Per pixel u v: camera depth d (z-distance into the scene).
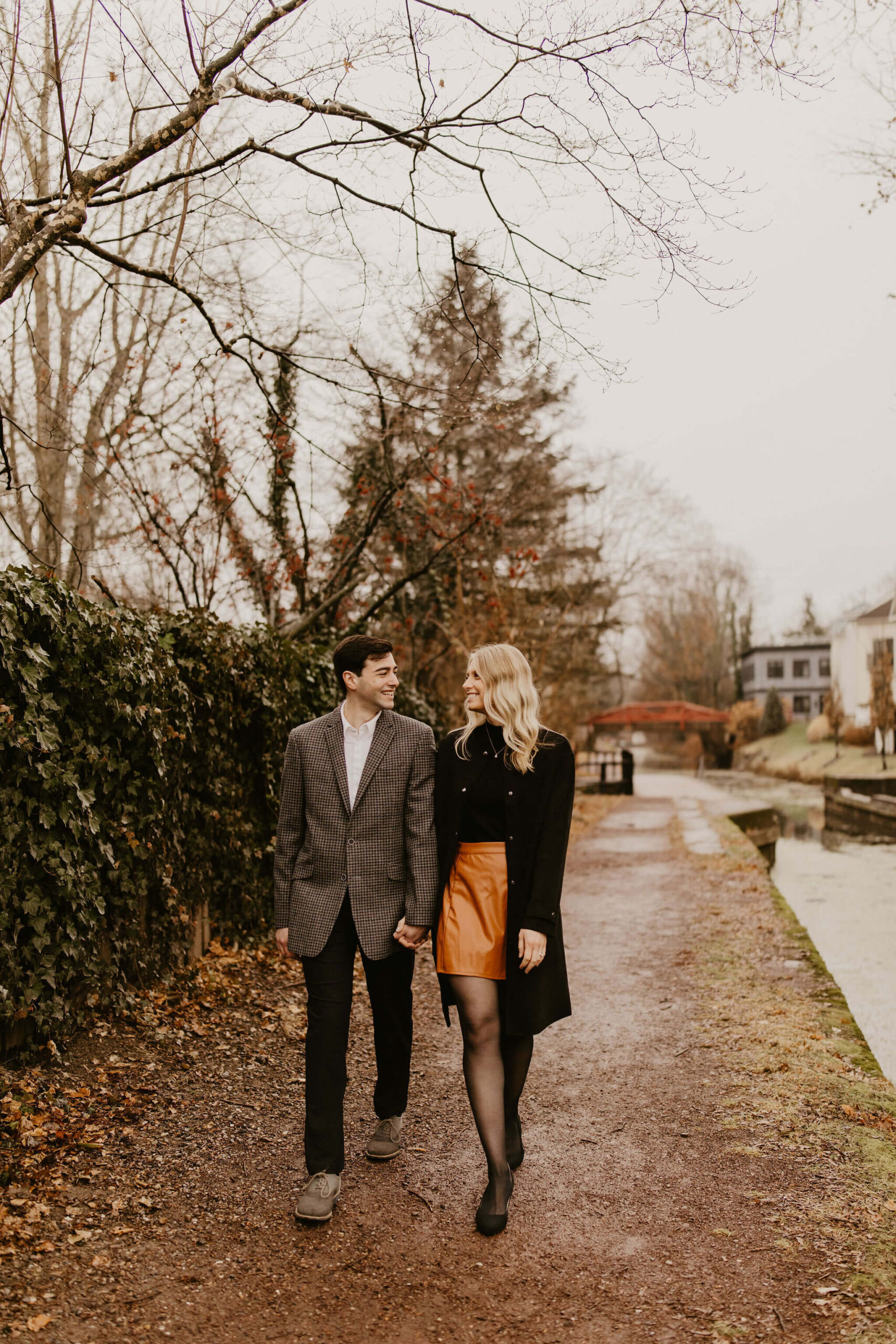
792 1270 2.59
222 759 5.73
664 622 60.22
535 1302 2.49
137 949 4.73
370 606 10.67
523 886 2.96
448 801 3.06
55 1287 2.47
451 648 14.47
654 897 9.30
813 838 19.98
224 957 5.75
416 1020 5.24
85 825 4.10
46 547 8.30
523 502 13.42
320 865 3.14
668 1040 4.75
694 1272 2.61
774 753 49.66
